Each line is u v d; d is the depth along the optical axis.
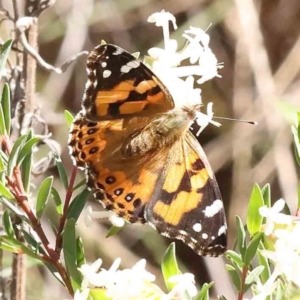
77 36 1.62
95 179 1.11
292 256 1.10
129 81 1.11
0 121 1.11
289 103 1.48
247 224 1.11
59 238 1.11
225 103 1.65
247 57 1.61
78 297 1.09
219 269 1.54
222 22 1.65
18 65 1.17
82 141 1.11
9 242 1.11
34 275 1.45
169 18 1.11
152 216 1.11
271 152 1.58
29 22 1.16
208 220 1.11
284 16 1.70
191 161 1.12
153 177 1.11
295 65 1.61
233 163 1.61
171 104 1.12
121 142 1.11
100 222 1.55
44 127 1.18
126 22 1.68
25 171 1.12
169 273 1.11
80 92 1.66
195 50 1.12
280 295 1.10
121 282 1.09
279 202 1.10
